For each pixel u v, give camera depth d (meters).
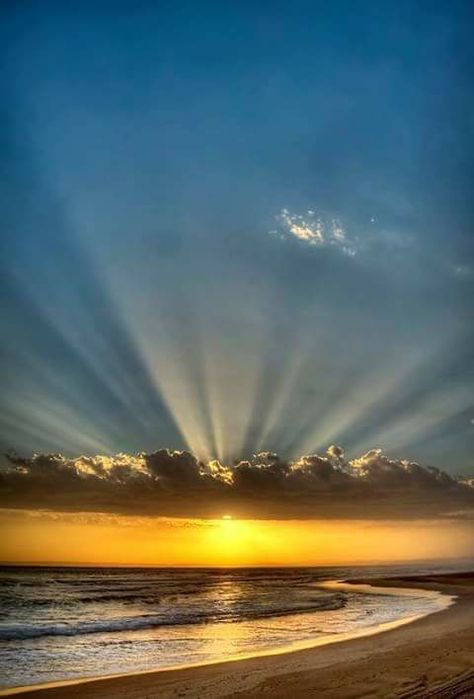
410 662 19.48
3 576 114.44
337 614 38.09
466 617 34.53
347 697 14.84
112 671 19.34
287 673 17.95
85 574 129.88
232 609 43.28
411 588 67.62
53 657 22.55
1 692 16.06
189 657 22.02
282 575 134.75
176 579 109.00
